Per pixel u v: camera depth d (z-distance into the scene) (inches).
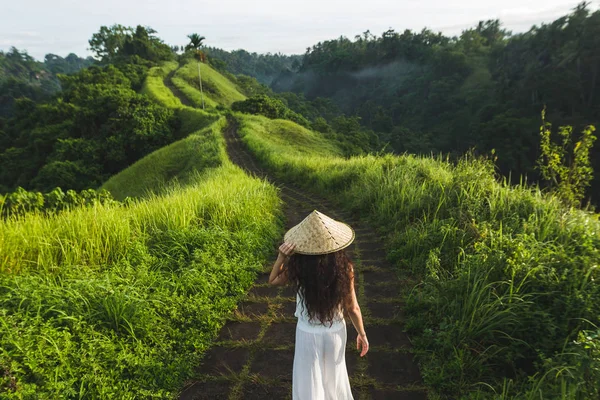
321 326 85.4
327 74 6845.5
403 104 4835.1
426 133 3777.1
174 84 2463.1
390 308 163.5
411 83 5201.8
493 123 2373.3
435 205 244.7
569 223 169.6
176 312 148.7
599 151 1705.2
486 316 127.6
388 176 328.5
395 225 251.0
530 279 133.0
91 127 1605.6
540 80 2719.0
